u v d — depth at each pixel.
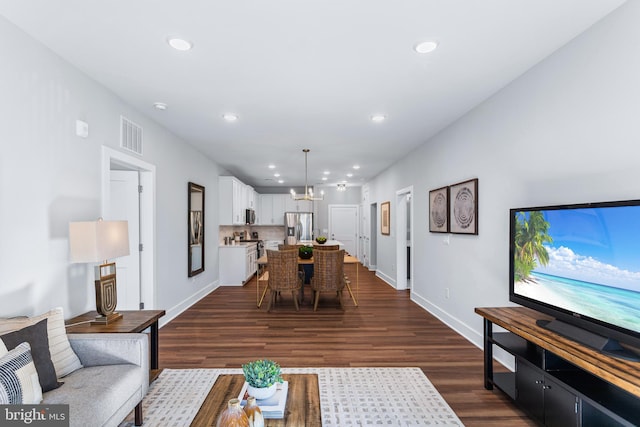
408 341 3.48
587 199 2.00
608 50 1.85
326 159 5.95
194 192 5.09
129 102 3.16
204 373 2.75
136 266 3.67
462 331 3.63
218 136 4.39
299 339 3.55
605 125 1.87
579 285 1.80
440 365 2.91
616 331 1.58
